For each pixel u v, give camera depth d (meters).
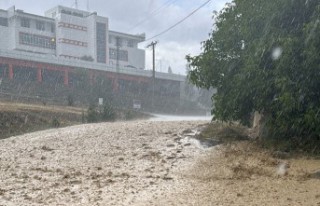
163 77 76.19
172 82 78.38
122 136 16.11
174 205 7.34
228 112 14.26
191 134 15.54
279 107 12.55
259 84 12.67
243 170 10.45
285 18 13.02
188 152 13.29
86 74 62.12
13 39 72.88
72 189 8.91
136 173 10.78
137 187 9.02
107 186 9.16
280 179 9.35
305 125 12.05
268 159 11.45
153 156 12.98
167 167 11.52
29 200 7.86
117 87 68.50
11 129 25.88
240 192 8.23
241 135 14.87
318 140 12.41
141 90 72.69
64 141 16.09
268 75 12.60
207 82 15.27
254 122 15.31
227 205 7.23
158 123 18.77
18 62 58.19
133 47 94.12
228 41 14.52
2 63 56.78
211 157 12.41
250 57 12.83
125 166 11.85
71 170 11.50
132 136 16.03
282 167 10.56
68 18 78.94
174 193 8.34
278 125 12.69
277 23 13.03
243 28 13.70
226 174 10.15
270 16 13.03
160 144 14.54
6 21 74.31
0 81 52.94
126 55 92.25
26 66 59.25
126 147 14.46
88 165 12.22
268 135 13.67
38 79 60.25
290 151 12.45
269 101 13.00
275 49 12.44
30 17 74.56
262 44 12.63
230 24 14.52
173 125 17.88
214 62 14.68
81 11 85.50
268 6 12.95
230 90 14.12
